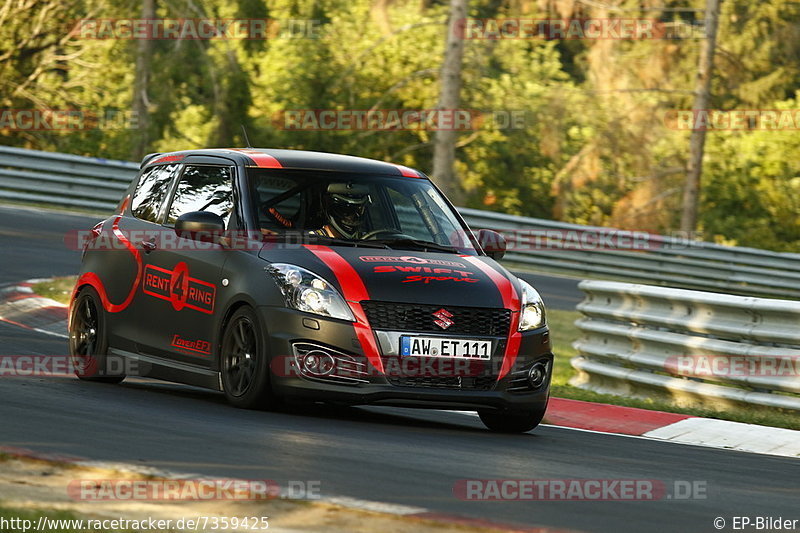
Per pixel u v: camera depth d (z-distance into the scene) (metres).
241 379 24.89
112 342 28.97
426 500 16.14
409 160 121.38
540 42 116.56
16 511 13.26
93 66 118.62
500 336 24.75
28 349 33.47
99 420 21.06
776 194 126.31
